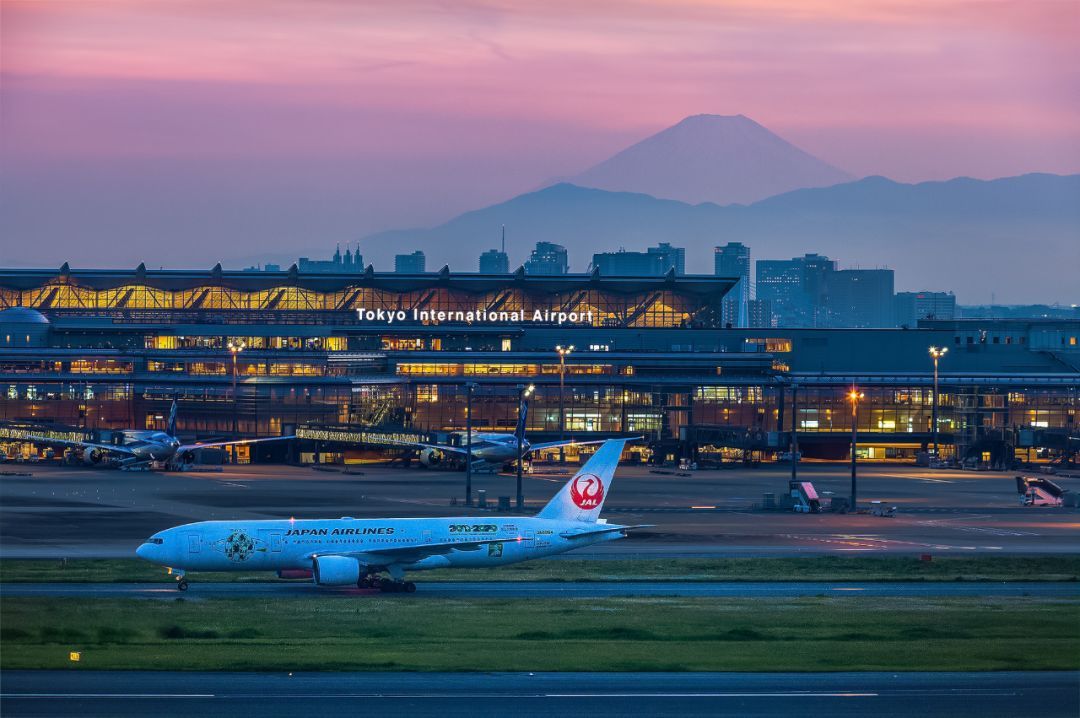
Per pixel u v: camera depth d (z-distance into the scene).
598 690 165.25
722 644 194.25
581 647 190.38
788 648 191.75
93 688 160.88
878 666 179.75
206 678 167.00
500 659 180.75
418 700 158.88
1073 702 162.00
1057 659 184.88
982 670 178.00
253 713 151.88
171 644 187.75
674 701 160.88
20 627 198.25
